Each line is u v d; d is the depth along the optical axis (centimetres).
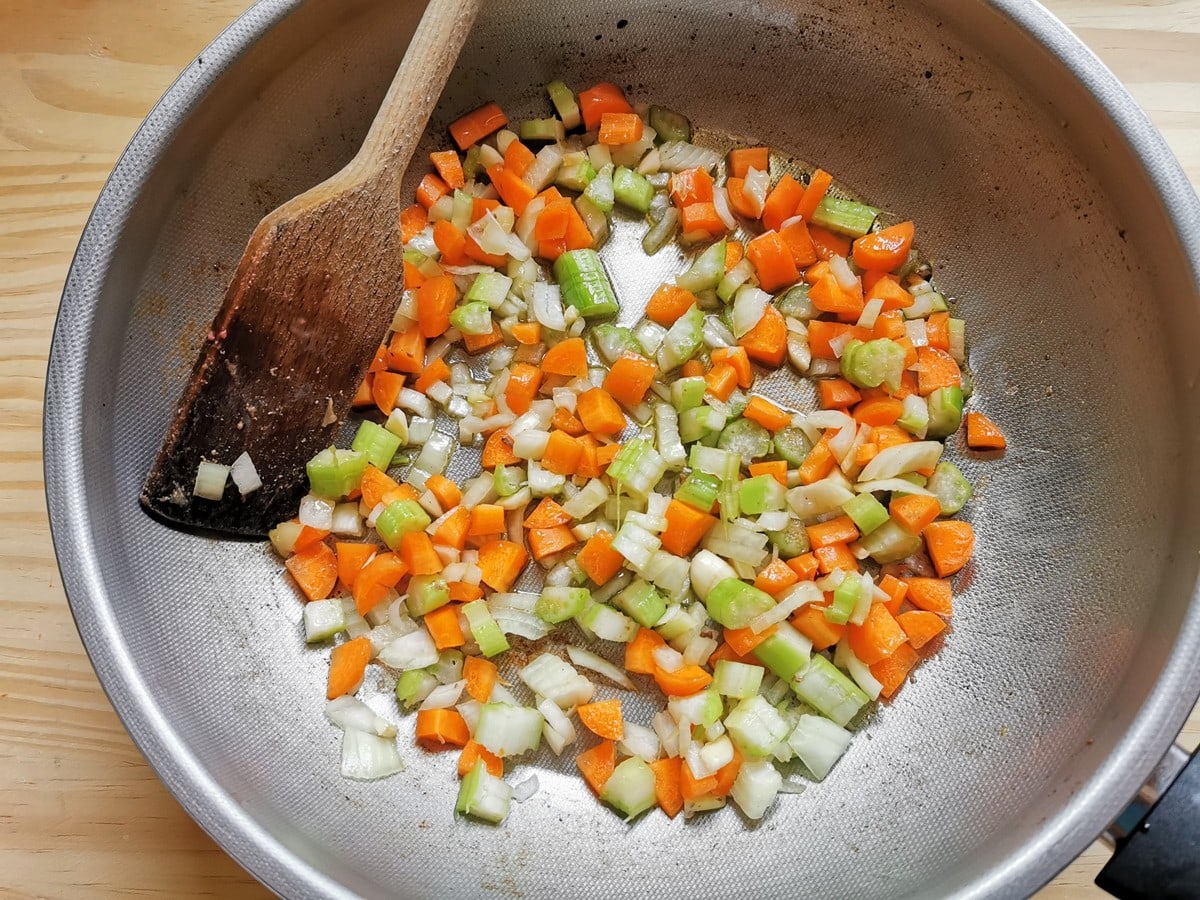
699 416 26
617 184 28
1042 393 26
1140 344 23
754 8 26
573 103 28
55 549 21
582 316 27
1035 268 26
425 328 27
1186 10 27
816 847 23
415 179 28
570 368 26
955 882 20
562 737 24
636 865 23
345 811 23
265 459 24
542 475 26
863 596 24
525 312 28
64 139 27
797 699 25
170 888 24
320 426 25
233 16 27
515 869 23
